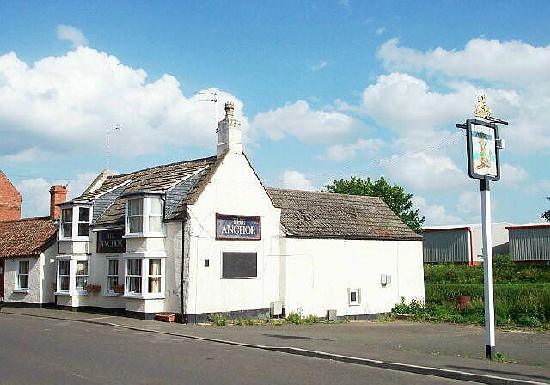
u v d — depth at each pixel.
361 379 12.41
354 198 35.81
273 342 18.06
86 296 29.75
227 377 12.18
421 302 34.38
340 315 30.58
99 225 29.53
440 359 14.98
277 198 31.75
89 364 13.45
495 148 16.06
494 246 57.75
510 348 19.28
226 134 27.23
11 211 43.59
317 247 30.03
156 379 11.82
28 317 26.55
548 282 41.34
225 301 25.98
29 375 12.02
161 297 25.81
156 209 26.28
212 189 26.06
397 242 33.97
